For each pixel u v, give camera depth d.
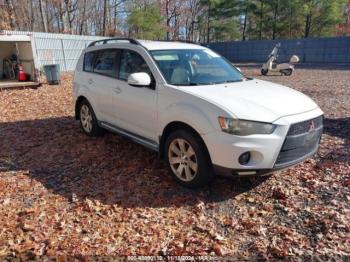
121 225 3.46
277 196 3.97
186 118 4.00
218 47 38.75
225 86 4.44
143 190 4.20
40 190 4.24
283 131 3.68
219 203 3.88
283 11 41.91
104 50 5.84
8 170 4.87
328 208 3.69
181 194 4.09
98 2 43.06
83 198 4.02
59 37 19.44
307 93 11.31
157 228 3.40
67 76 17.14
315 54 31.17
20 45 13.44
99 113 5.87
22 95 11.16
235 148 3.61
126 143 5.93
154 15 38.91
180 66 4.77
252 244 3.14
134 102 4.86
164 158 4.57
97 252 3.04
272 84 4.88
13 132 6.81
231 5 45.16
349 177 4.40
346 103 9.33
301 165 4.82
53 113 8.48
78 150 5.66
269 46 34.41
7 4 27.12
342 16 42.12
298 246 3.09
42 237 3.26
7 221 3.53
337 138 6.01
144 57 4.83
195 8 48.88
